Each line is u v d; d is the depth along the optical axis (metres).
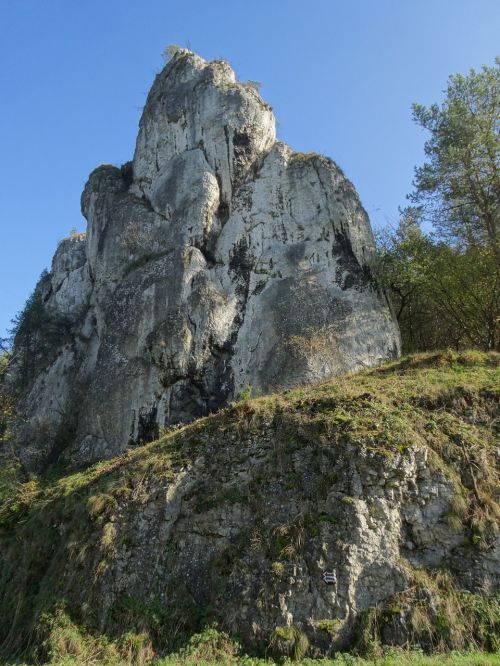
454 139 27.14
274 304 27.09
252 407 17.88
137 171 33.62
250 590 13.34
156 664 12.17
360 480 14.45
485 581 12.86
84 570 15.47
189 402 24.67
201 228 28.91
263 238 29.38
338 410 16.34
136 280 28.14
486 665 10.37
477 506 14.04
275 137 34.06
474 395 16.58
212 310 26.33
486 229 27.23
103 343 27.22
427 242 28.83
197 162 31.02
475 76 27.25
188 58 35.47
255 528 14.60
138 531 15.90
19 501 20.94
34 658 13.61
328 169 30.67
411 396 17.02
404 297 30.42
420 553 13.63
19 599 16.28
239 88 33.06
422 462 14.70
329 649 12.21
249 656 12.32
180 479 16.77
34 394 30.55
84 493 18.64
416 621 12.25
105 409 25.25
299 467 15.46
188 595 14.23
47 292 43.62
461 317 27.06
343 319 26.55
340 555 13.34
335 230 29.19
